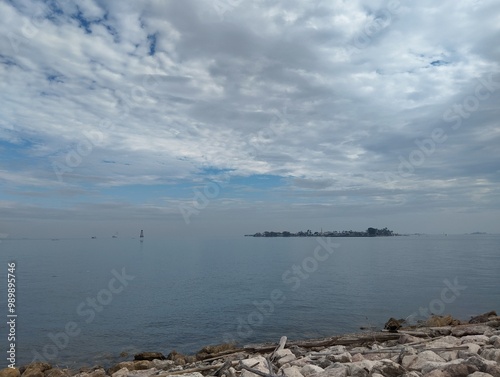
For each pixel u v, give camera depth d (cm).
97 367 1709
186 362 1588
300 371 910
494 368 666
